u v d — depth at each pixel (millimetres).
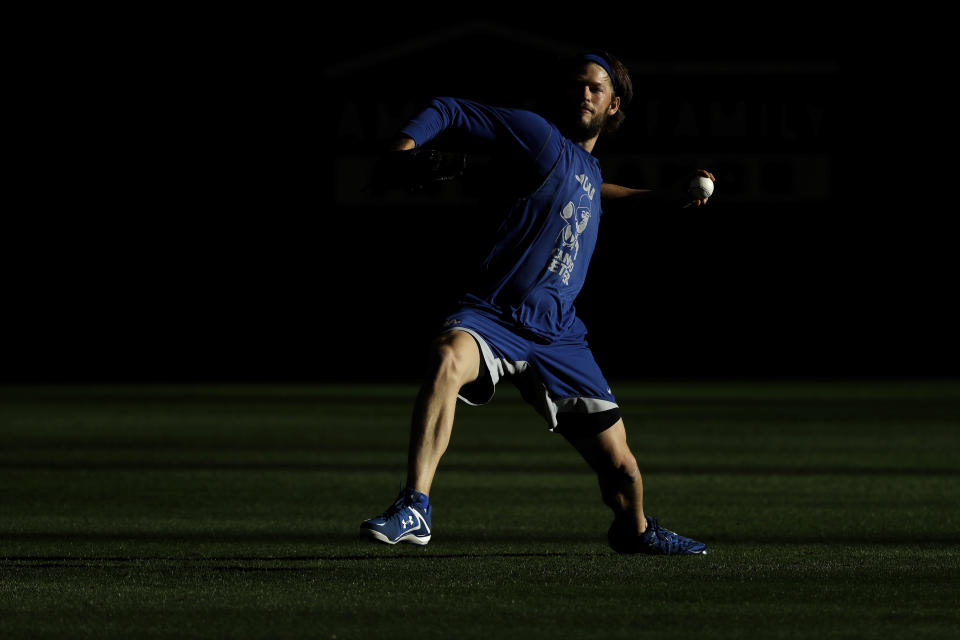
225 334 122750
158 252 122688
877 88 118375
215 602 17062
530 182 19797
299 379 103250
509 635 15008
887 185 118625
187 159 122375
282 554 22484
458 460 43031
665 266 119812
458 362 19156
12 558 21766
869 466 41031
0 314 122125
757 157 118562
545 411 20719
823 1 118750
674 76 118312
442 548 23469
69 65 122625
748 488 35000
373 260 121938
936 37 117938
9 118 122188
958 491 34156
